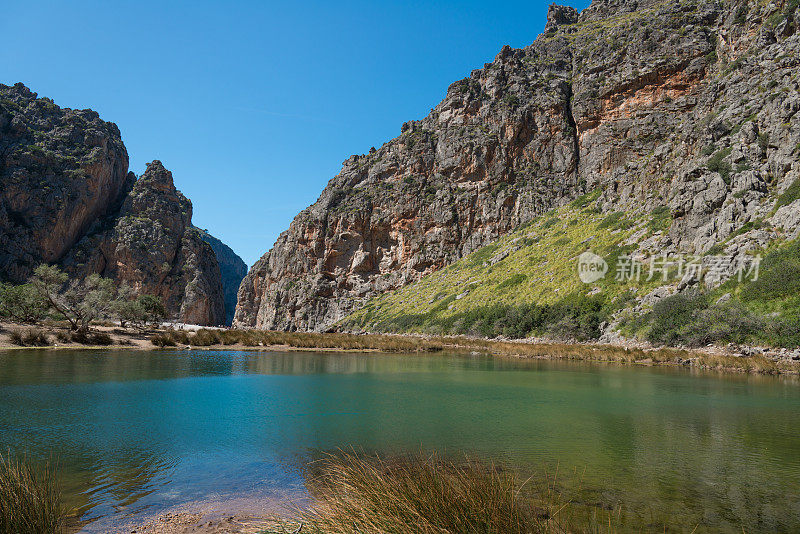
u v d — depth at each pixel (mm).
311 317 119000
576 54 113188
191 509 7109
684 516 6879
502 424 13422
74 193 133125
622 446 11055
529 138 106812
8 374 21203
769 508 7266
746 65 61375
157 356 33344
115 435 11328
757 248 40344
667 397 18766
